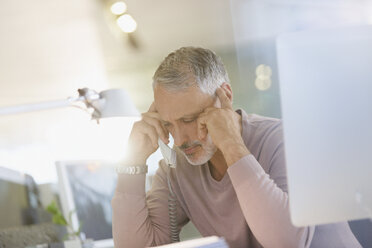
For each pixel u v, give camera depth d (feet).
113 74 21.65
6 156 7.93
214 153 5.27
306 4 19.63
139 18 19.48
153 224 5.72
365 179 3.59
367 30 3.51
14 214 5.90
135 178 5.57
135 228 5.49
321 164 3.59
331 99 3.53
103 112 4.63
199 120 4.95
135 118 4.94
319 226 4.86
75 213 6.68
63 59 20.57
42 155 7.01
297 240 4.38
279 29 20.07
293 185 3.63
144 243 5.52
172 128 5.16
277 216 4.38
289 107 3.55
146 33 20.18
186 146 5.15
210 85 5.08
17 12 17.83
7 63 20.21
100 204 7.06
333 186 3.60
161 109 5.09
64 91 21.86
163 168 6.02
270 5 19.57
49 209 6.32
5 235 5.61
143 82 21.80
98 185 7.10
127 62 21.42
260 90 20.13
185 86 4.95
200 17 19.83
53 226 6.44
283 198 4.47
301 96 3.53
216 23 20.13
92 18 18.67
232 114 4.92
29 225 6.09
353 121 3.53
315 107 3.54
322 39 3.50
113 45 20.42
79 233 6.32
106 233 7.02
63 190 6.64
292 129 3.57
